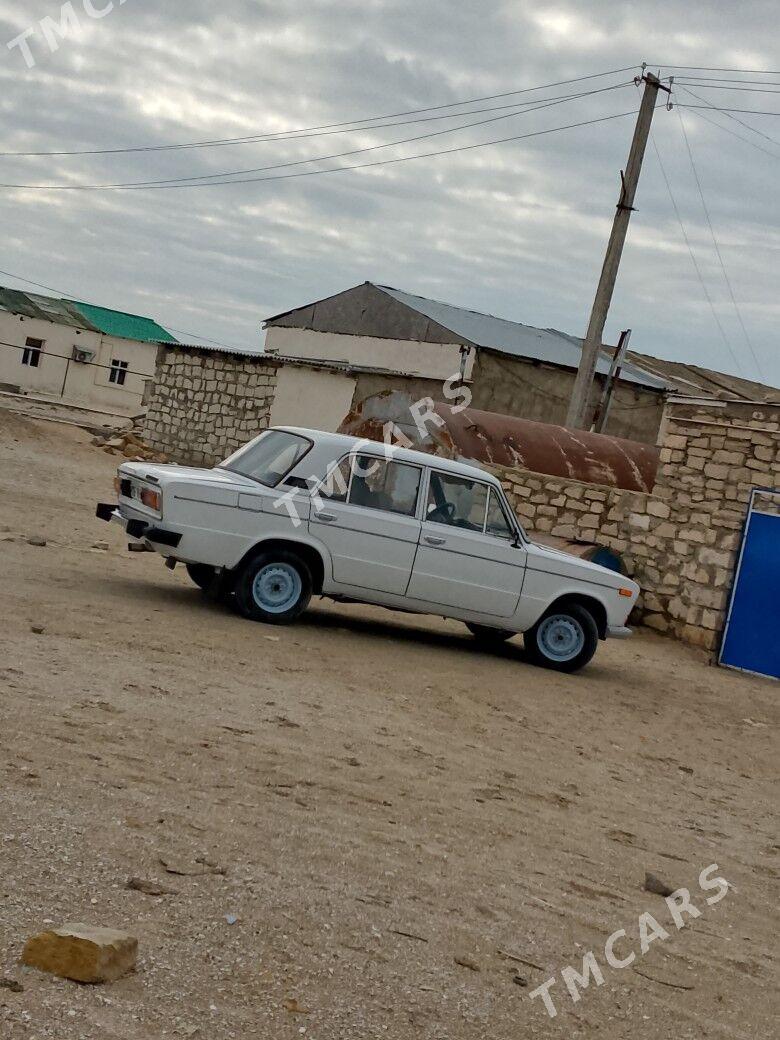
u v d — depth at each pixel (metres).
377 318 33.47
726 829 7.44
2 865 4.24
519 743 8.49
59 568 11.59
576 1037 3.99
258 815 5.45
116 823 4.91
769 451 16.77
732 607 16.80
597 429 30.45
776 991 4.86
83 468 25.08
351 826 5.62
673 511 17.56
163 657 8.43
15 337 56.88
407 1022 3.79
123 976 3.63
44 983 3.46
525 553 11.91
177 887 4.41
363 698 8.71
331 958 4.13
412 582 11.45
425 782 6.77
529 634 12.28
